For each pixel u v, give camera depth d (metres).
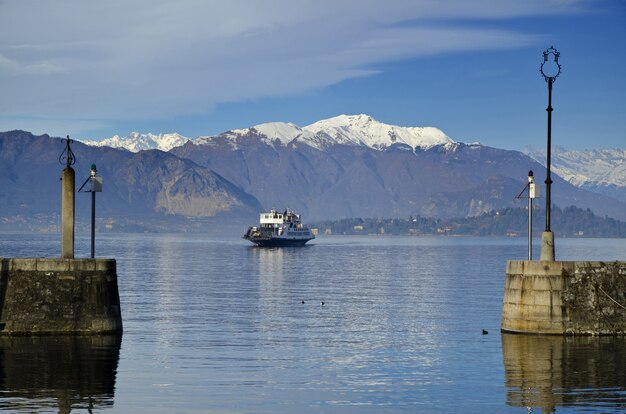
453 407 50.56
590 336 68.06
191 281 155.75
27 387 53.66
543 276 68.56
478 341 74.12
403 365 63.19
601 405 50.31
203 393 53.56
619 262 68.94
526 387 54.84
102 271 68.69
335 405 51.19
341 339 76.81
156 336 76.88
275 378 58.34
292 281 159.12
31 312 67.50
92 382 55.41
